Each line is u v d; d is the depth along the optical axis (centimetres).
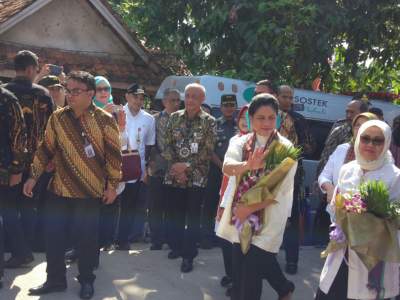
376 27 1133
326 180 472
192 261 605
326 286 384
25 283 536
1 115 506
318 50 1064
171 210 624
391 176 384
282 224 412
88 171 493
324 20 1050
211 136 597
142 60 1255
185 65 1283
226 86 837
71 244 598
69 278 553
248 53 1035
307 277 603
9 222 560
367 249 354
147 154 705
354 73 1222
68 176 493
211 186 671
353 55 1192
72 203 502
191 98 593
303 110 875
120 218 670
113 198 510
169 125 608
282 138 423
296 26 1030
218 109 823
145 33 1251
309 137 632
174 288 551
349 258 374
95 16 1234
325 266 390
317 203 786
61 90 625
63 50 1208
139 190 695
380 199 358
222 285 559
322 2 1052
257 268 411
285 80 1079
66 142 491
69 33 1216
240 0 1045
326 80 1228
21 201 604
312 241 736
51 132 498
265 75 1019
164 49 1276
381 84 1356
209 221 688
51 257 507
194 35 1153
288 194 411
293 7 1015
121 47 1270
